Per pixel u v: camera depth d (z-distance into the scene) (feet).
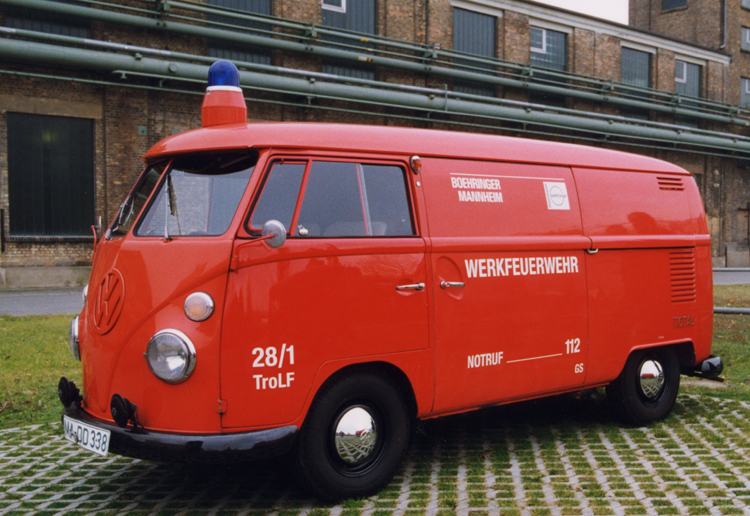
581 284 17.53
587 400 22.29
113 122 57.98
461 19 79.25
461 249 15.15
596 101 90.22
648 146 93.81
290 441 12.57
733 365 27.71
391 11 72.90
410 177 14.83
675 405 21.56
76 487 14.60
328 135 13.98
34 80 54.90
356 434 13.65
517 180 16.70
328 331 13.12
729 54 107.96
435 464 15.99
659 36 98.02
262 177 13.01
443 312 14.79
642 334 18.93
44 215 56.65
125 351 12.59
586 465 15.87
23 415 19.98
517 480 14.87
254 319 12.36
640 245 18.95
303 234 13.15
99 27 57.06
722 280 74.64
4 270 54.60
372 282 13.76
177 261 12.50
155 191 13.79
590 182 18.31
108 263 13.60
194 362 12.03
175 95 60.39
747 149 104.01
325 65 69.41
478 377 15.38
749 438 17.92
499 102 76.59
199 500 13.83
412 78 74.54
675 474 15.19
